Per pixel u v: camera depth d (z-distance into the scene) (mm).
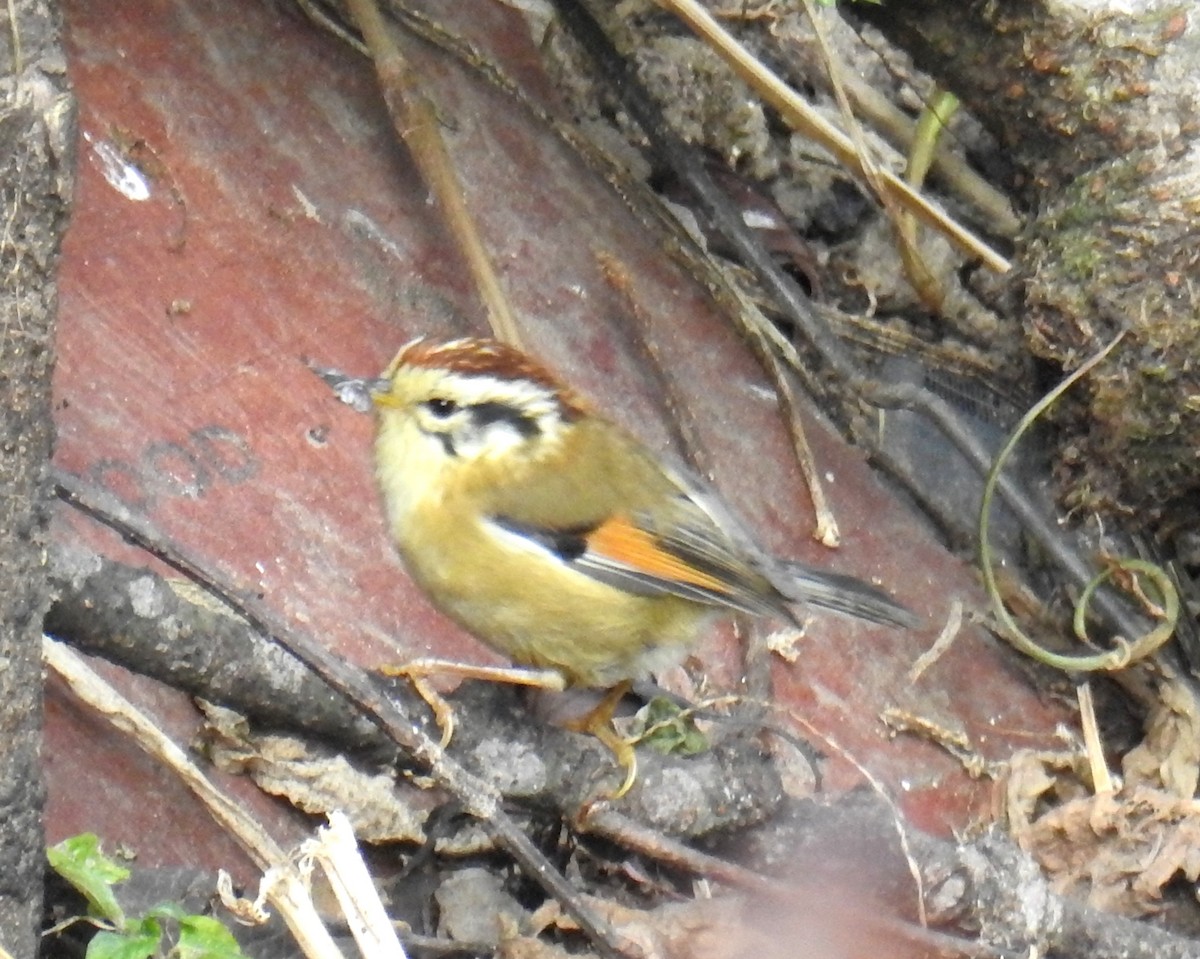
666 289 11867
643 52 12992
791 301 12117
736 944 8125
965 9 10688
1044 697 11445
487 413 8812
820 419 12023
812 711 10383
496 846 8469
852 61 13625
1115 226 10648
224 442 9242
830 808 8609
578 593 8750
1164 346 10609
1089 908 9109
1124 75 10461
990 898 8586
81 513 8406
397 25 11789
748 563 9172
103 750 7840
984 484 11648
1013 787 10578
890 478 12039
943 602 11484
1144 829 10117
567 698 9273
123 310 9359
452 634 9391
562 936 8352
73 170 6270
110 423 8922
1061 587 11953
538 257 11352
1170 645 11805
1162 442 11016
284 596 8898
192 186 10047
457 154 11484
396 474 8906
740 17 12883
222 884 6879
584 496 8820
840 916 8297
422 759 7332
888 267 13141
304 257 10242
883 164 12508
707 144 13055
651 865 8695
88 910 7012
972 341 12867
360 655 8930
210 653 7340
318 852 6934
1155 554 11820
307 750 8102
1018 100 10891
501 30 12422
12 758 6219
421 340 9086
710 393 11508
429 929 8273
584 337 11164
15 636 6207
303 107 10867
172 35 10547
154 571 7578
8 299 6098
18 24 6090
